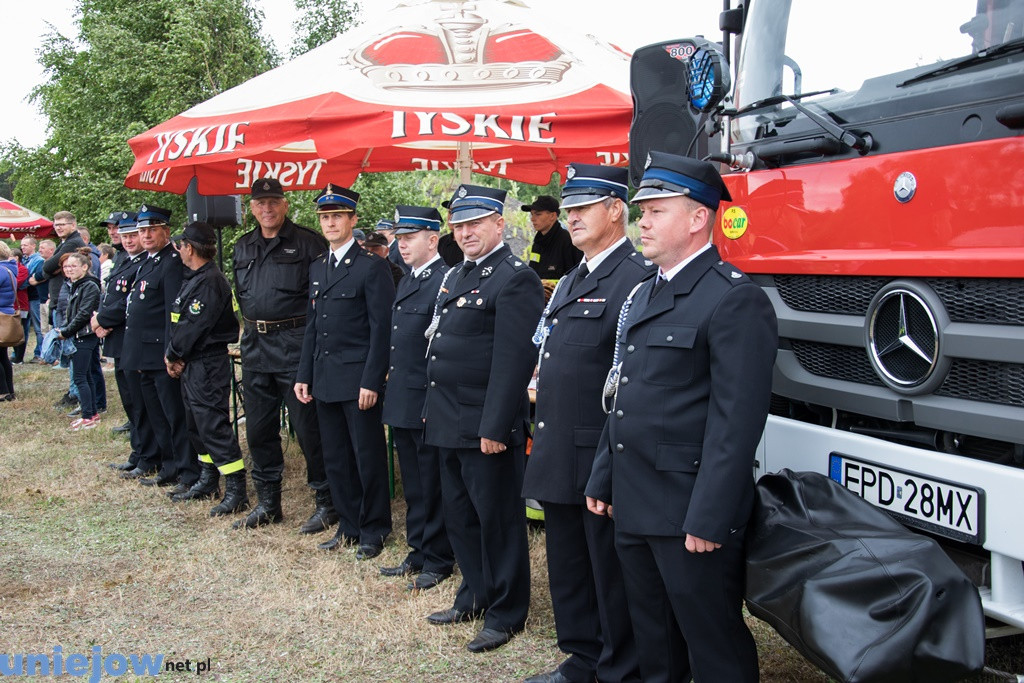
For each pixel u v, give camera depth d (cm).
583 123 409
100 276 1157
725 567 243
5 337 896
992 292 235
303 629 381
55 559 477
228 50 1697
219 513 553
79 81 2052
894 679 200
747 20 346
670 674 266
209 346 551
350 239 475
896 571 207
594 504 272
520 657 346
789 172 303
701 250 251
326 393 465
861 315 276
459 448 359
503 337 341
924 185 253
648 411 246
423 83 429
